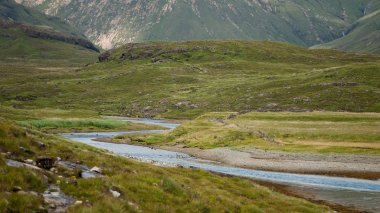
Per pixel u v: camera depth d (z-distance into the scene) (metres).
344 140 90.69
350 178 59.28
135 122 171.38
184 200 23.67
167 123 187.50
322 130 99.00
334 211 35.47
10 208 15.33
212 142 92.25
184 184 29.95
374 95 188.88
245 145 86.62
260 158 74.50
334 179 58.25
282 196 37.22
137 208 19.19
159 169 35.41
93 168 26.20
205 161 74.69
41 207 16.34
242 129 100.31
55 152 27.39
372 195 46.12
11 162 20.38
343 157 72.50
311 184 53.44
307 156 74.25
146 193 22.39
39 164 23.05
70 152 29.19
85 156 29.72
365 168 65.56
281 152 78.12
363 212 37.56
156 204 21.14
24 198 16.19
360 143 86.06
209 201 26.02
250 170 65.50
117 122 160.75
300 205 34.03
